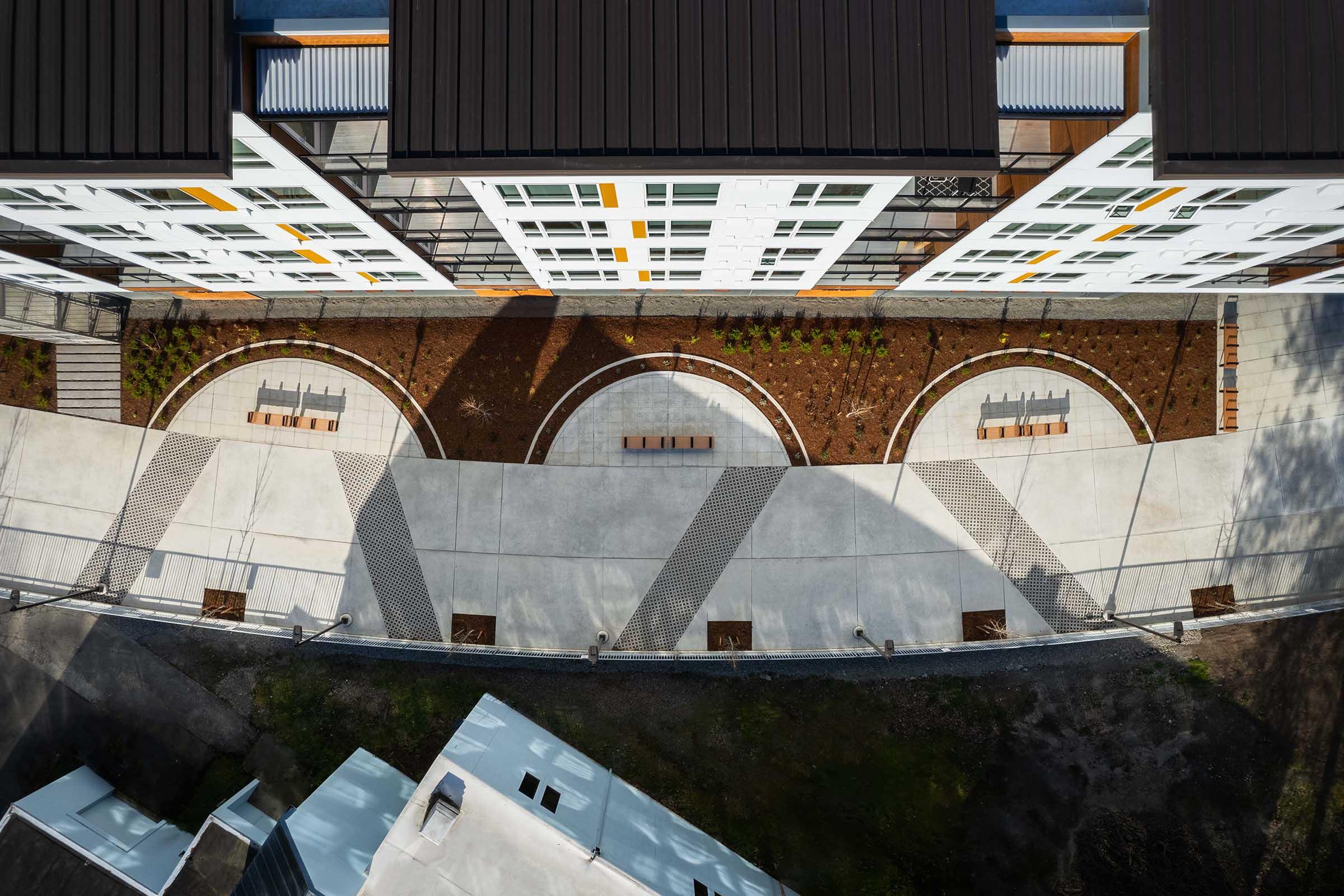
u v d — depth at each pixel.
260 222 20.17
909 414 29.09
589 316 29.17
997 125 16.86
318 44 16.86
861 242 25.25
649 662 29.03
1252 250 22.23
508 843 20.86
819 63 16.20
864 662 29.05
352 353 29.31
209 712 29.11
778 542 29.00
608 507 29.09
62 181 16.42
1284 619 28.89
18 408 29.53
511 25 16.22
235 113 16.27
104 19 16.12
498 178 16.52
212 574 29.19
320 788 23.91
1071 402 29.00
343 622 28.69
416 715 28.75
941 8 16.16
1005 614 28.83
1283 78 16.16
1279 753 28.58
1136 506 28.88
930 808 28.41
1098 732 28.78
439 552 29.05
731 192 17.75
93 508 29.44
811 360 29.11
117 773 28.88
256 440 29.34
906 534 28.97
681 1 16.16
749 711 28.86
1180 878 28.11
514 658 29.11
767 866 27.86
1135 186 18.20
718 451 29.12
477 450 29.19
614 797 24.48
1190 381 28.86
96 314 28.59
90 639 29.48
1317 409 28.75
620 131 16.14
